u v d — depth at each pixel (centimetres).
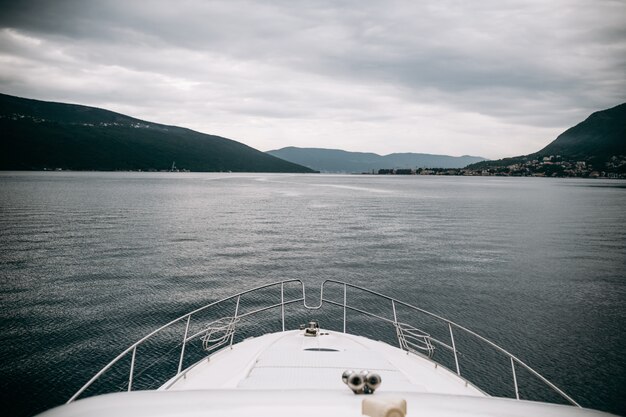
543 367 2008
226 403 240
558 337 2378
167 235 5944
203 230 6500
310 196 14850
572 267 4178
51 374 1870
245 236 5981
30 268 3872
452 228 7069
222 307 2847
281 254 4719
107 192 14750
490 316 2738
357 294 3244
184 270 3891
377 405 223
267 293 3206
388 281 3619
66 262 4144
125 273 3741
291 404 242
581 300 3089
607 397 1755
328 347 877
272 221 7762
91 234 5878
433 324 2594
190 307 2823
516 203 12756
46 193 13588
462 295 3209
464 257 4659
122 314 2661
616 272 3969
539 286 3469
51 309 2748
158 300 2964
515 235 6334
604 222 8075
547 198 15150
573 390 1805
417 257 4641
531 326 2553
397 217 8688
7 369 1909
